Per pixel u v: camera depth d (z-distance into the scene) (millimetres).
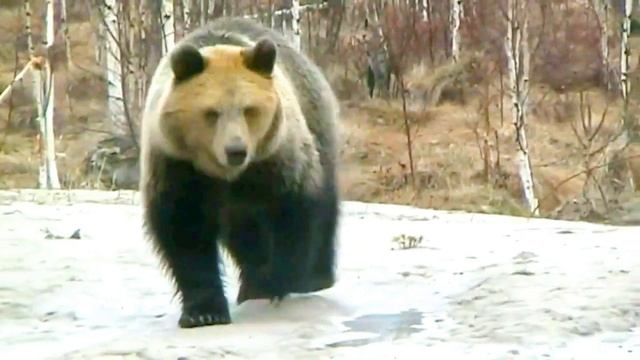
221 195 10219
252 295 11047
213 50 10039
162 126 9930
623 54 46531
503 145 40688
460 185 36719
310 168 10461
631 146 40188
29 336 10133
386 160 39375
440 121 43656
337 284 11812
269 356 8969
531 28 51688
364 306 10727
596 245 13797
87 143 39531
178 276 10320
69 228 16438
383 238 15641
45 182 33844
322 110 11320
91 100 46344
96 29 49625
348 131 42562
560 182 36656
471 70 47250
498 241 14852
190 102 9773
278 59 11062
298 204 10391
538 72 49250
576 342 9102
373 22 52656
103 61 46844
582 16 53844
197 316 10180
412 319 10109
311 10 53750
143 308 11164
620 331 9406
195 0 44188
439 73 47250
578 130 42344
